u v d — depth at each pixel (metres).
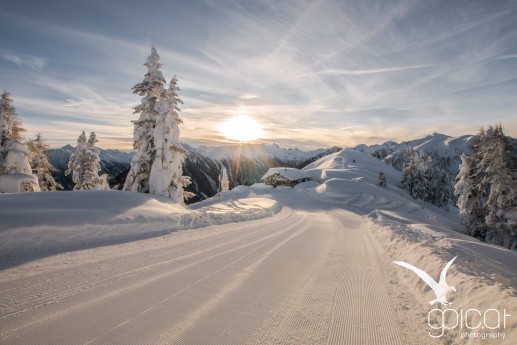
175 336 4.58
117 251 9.80
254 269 8.44
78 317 5.07
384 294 6.63
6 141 23.97
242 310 5.61
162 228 14.65
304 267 8.88
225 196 59.97
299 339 4.62
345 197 57.81
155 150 25.70
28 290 6.15
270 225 19.95
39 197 16.08
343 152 159.00
